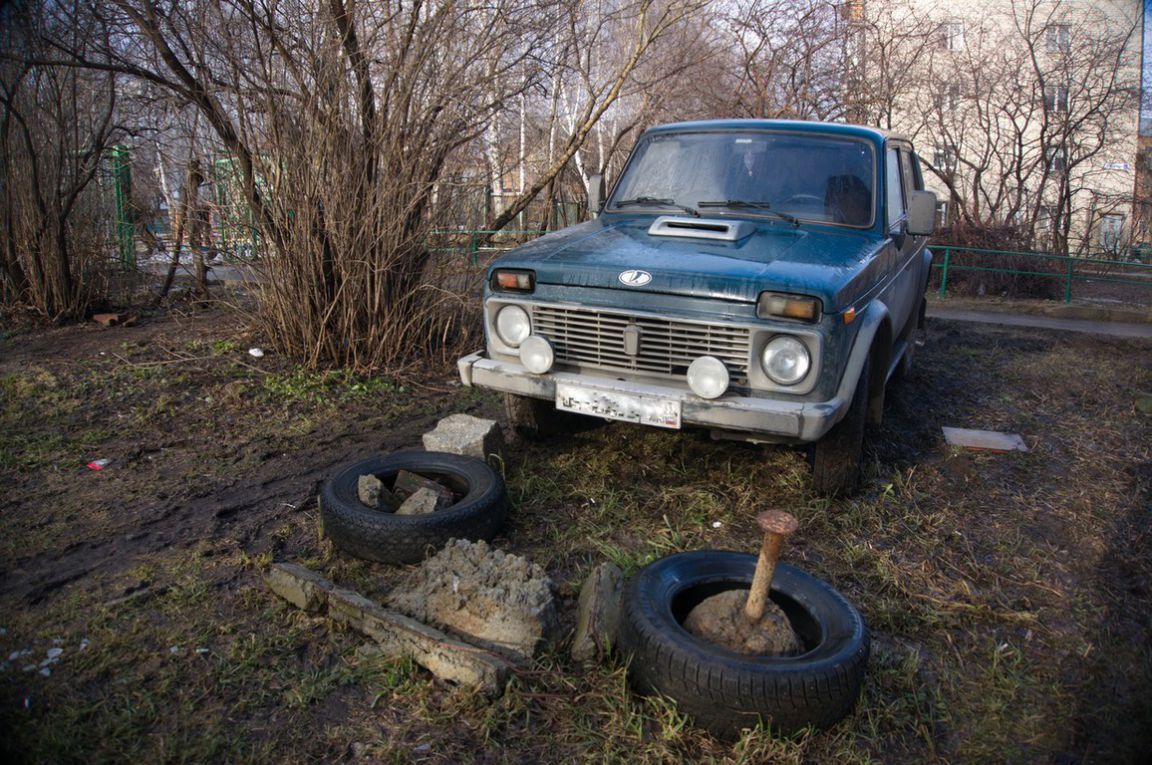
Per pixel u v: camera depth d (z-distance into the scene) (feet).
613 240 14.20
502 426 17.01
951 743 8.41
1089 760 8.18
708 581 9.57
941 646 10.03
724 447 15.96
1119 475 15.80
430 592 9.69
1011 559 12.25
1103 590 11.50
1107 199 51.08
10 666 8.66
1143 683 9.42
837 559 11.97
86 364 19.88
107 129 25.46
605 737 8.08
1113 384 22.80
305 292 19.49
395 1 18.74
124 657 8.92
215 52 18.45
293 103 18.52
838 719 8.21
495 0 19.84
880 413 15.66
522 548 11.89
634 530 12.59
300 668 8.96
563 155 26.13
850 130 16.07
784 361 11.67
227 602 10.12
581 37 25.93
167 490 13.34
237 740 7.84
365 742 7.93
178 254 26.35
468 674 8.55
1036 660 9.84
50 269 24.40
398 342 20.20
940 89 50.55
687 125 17.06
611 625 9.29
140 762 7.51
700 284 11.92
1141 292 45.60
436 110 19.13
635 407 12.30
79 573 10.58
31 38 19.57
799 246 13.44
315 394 18.35
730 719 7.91
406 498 12.39
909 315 19.57
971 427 18.63
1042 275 40.04
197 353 20.89
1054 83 53.72
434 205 20.13
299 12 17.90
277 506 12.90
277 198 18.94
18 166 23.63
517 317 13.50
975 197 48.93
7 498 12.76
